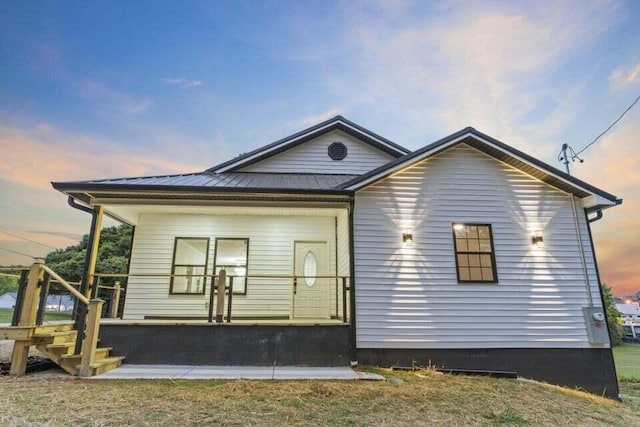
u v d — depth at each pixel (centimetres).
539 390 557
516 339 679
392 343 656
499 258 721
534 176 771
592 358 682
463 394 489
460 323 678
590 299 711
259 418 351
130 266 852
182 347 609
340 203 709
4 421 309
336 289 820
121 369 552
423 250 711
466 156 775
